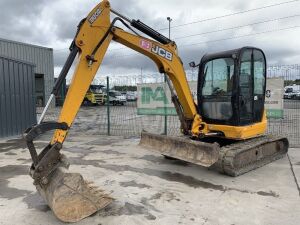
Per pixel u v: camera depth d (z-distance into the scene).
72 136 11.72
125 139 10.93
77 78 5.09
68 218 4.39
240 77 6.80
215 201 5.12
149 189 5.71
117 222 4.41
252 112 7.20
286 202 5.03
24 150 9.32
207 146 6.12
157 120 16.48
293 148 8.97
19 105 12.48
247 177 6.35
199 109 7.45
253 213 4.64
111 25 5.54
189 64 7.58
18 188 5.87
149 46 6.25
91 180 6.22
